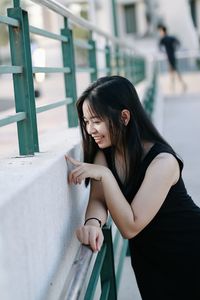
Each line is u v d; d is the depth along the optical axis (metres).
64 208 2.11
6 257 1.36
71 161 2.22
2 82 14.59
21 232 1.50
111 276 2.56
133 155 2.11
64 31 3.19
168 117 11.45
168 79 19.09
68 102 3.14
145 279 2.25
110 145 2.17
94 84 2.17
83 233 2.03
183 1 26.33
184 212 2.14
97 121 2.12
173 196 2.12
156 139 2.17
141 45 27.31
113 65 6.92
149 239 2.17
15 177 1.69
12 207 1.42
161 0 26.81
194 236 2.14
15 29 2.18
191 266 2.16
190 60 20.59
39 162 1.99
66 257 2.15
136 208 2.03
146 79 14.28
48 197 1.85
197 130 9.58
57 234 1.97
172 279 2.20
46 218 1.81
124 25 27.89
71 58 3.23
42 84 11.72
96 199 2.29
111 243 2.50
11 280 1.40
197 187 5.75
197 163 6.95
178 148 8.10
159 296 2.23
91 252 1.95
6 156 2.23
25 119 2.23
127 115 2.12
